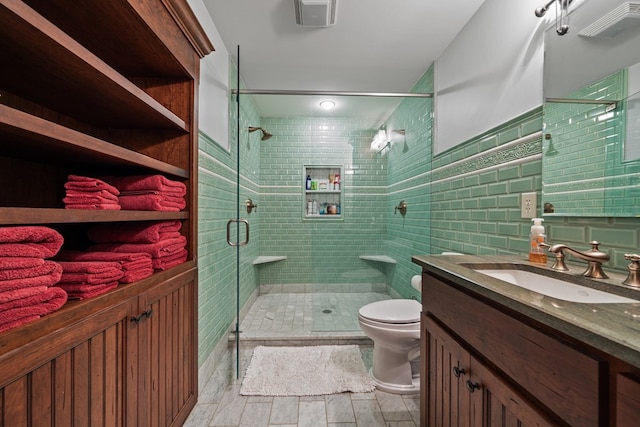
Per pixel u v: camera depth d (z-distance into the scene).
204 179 1.62
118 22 0.91
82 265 0.77
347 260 3.02
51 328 0.62
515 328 0.63
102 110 1.04
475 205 1.63
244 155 2.64
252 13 1.63
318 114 3.09
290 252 3.34
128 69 1.21
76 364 0.67
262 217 3.32
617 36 0.86
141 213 0.95
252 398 1.50
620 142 0.85
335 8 1.57
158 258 1.06
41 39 0.61
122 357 0.83
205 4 1.56
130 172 1.23
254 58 2.11
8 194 0.89
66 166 1.10
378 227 3.02
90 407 0.71
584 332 0.46
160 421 1.03
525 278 1.00
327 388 1.56
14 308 0.56
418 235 2.40
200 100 1.55
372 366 1.76
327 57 2.10
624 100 0.84
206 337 1.66
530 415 0.57
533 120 1.20
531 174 1.21
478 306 0.78
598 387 0.44
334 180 3.28
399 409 1.42
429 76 2.23
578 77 0.99
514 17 1.32
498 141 1.43
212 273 1.76
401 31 1.78
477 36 1.61
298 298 3.15
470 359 0.80
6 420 0.52
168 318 1.10
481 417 0.75
